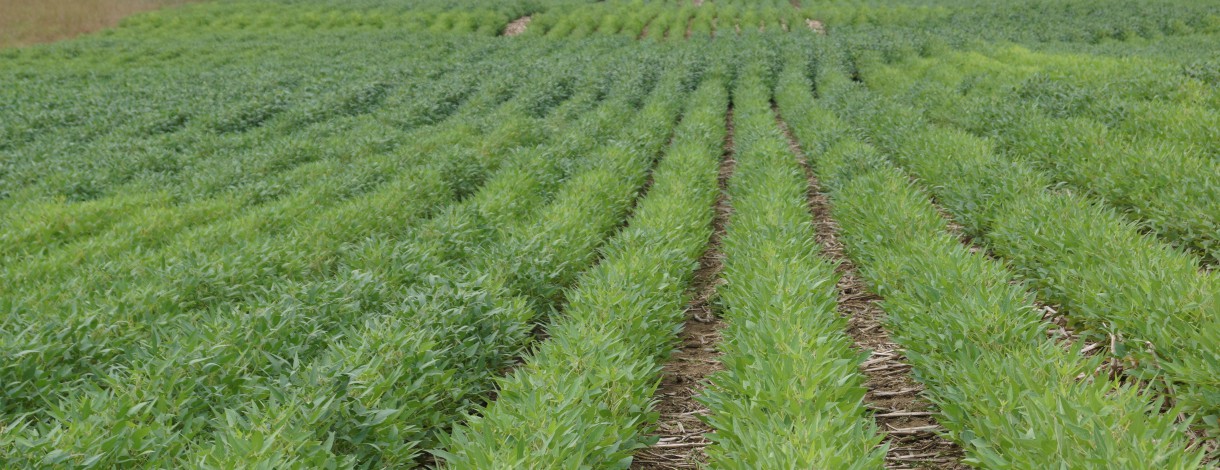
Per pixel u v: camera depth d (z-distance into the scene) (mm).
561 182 11312
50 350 5082
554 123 17297
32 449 3578
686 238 7840
